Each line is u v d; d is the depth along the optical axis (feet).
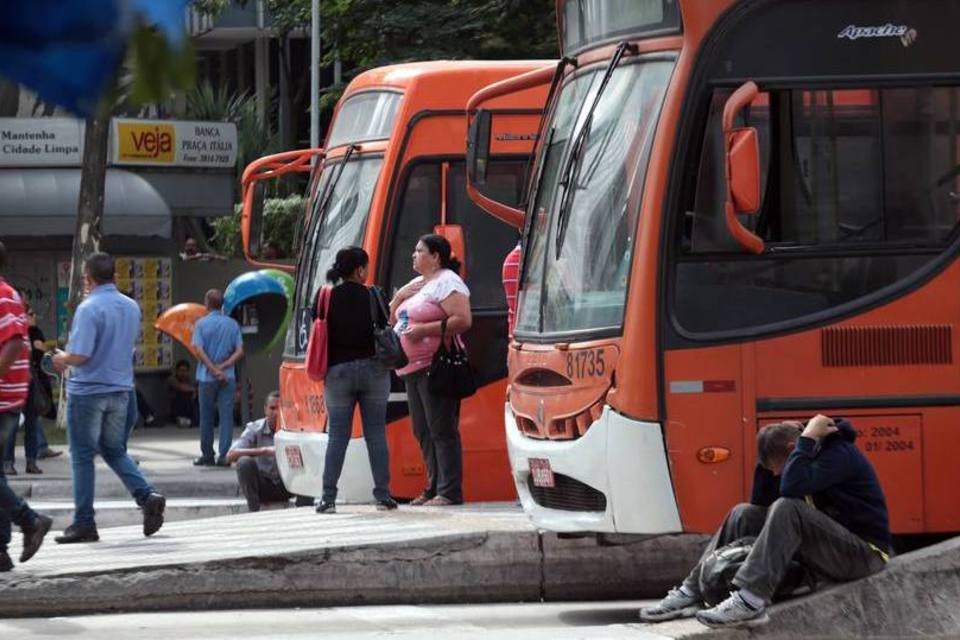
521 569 85.05
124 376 95.50
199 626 75.51
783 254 72.49
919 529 72.84
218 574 81.76
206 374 166.71
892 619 67.05
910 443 72.84
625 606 82.69
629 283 72.79
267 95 345.72
